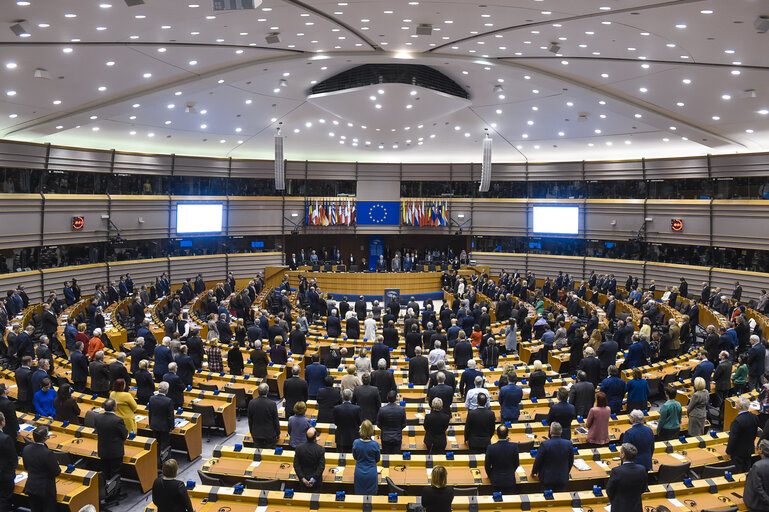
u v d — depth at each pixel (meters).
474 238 43.03
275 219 40.81
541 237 41.03
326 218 41.47
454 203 42.56
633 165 37.00
